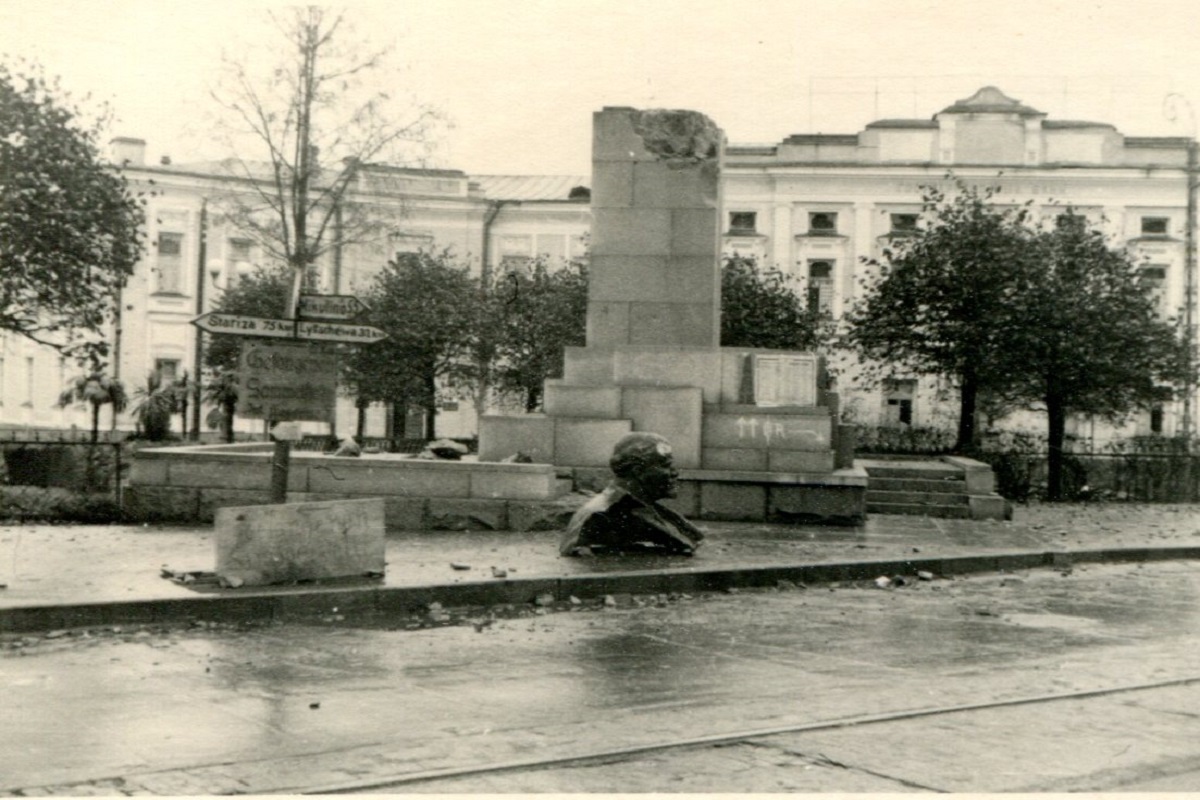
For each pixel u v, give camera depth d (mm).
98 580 11281
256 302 43656
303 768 6082
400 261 44375
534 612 11406
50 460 22734
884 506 21391
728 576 13117
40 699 7547
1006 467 30766
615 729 6965
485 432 18828
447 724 7090
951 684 8477
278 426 11602
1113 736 6996
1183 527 21500
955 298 32094
